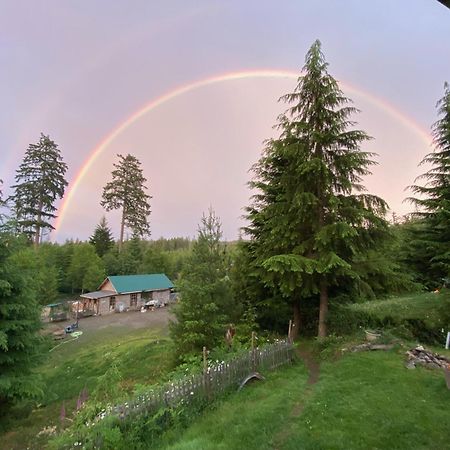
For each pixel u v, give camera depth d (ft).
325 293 40.14
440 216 44.78
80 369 52.01
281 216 39.52
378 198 38.40
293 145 38.58
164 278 138.62
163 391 21.97
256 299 46.37
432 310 48.03
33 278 41.91
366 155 37.96
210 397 24.38
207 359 31.30
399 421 19.17
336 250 37.99
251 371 28.76
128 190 163.43
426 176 50.55
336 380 27.22
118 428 18.48
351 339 37.73
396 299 58.03
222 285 40.32
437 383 24.31
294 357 34.32
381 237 39.24
